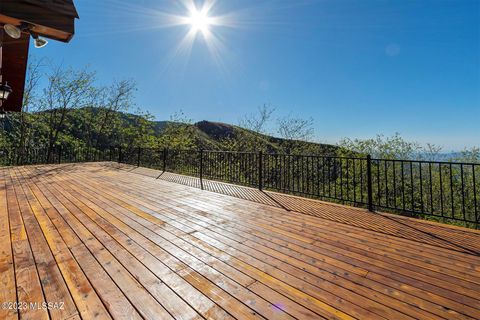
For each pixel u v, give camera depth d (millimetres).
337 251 2182
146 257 2033
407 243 2365
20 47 3447
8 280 1655
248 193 4781
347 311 1380
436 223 2965
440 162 3023
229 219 3127
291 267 1887
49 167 9008
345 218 3184
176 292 1549
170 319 1309
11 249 2154
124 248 2207
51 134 14289
